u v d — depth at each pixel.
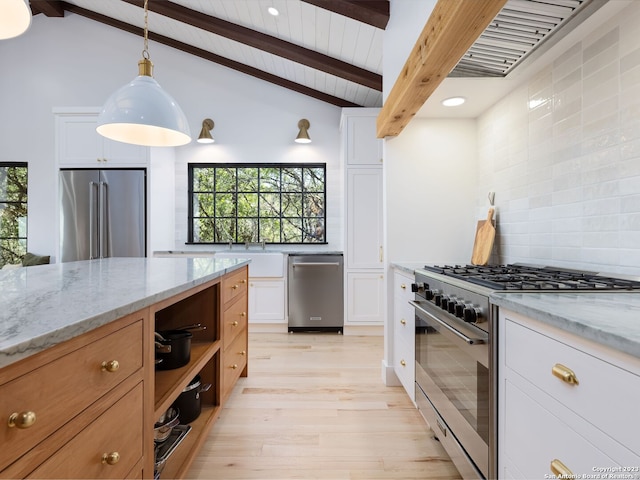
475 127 2.47
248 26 3.45
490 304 1.11
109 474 0.87
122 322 0.93
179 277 1.49
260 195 4.61
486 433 1.14
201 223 4.58
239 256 3.87
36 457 0.63
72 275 1.55
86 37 4.54
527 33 1.39
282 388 2.41
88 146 3.86
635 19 1.25
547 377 0.85
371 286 3.78
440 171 2.47
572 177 1.58
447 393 1.48
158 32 4.37
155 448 1.42
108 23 4.43
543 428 0.87
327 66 3.52
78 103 4.52
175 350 1.54
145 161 3.84
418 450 1.71
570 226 1.59
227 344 2.08
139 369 1.03
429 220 2.46
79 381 0.75
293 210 4.61
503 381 1.07
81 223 3.76
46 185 4.50
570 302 0.93
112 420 0.88
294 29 3.22
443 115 2.43
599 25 1.40
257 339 3.62
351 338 3.67
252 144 4.53
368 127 3.76
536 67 1.76
